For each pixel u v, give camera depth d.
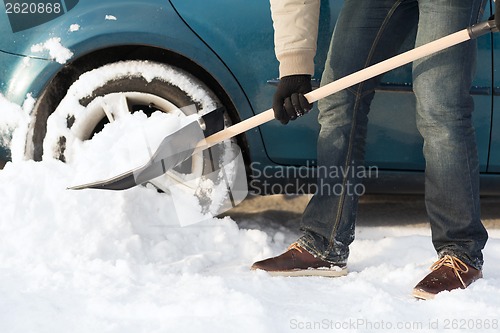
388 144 4.30
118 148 4.09
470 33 3.39
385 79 4.22
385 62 3.53
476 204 3.63
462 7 3.52
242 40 4.19
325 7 4.18
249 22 4.19
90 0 4.19
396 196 5.26
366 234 4.54
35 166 4.08
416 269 3.80
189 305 3.15
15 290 3.31
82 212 3.97
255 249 4.14
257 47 4.20
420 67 3.57
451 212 3.62
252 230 4.25
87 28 4.14
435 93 3.54
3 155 4.30
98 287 3.40
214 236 4.18
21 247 3.80
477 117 4.25
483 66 4.20
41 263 3.61
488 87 4.22
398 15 3.69
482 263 3.68
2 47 4.23
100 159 4.09
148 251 3.96
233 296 3.23
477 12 3.59
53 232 3.89
